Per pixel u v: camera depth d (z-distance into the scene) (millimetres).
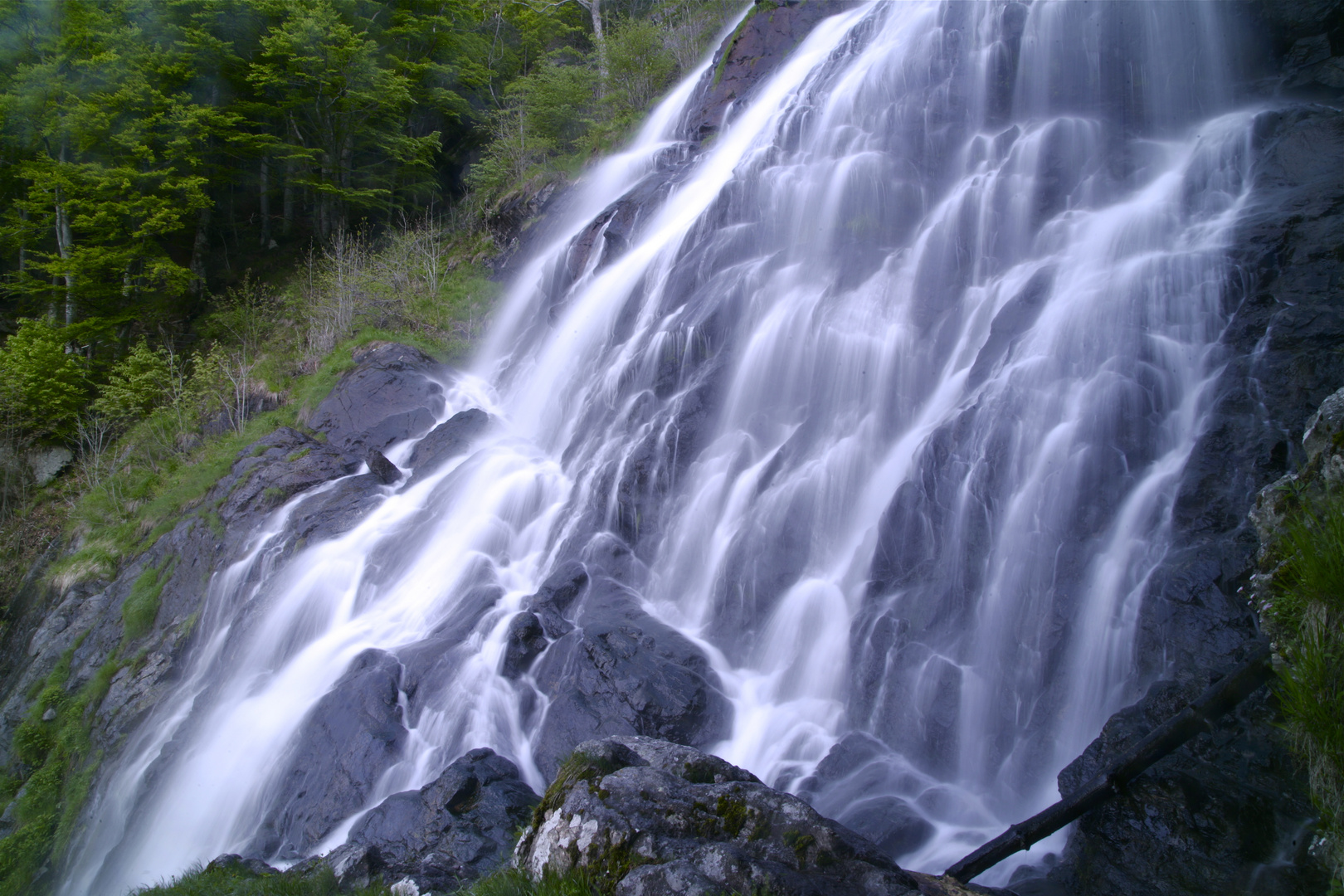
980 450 9094
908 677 8109
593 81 24953
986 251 11773
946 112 14109
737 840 4211
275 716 10227
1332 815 4152
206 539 15203
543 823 4629
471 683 9227
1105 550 7855
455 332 20844
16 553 21078
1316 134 10086
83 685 14609
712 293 13453
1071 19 13406
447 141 31922
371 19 28656
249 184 30203
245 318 23703
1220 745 6055
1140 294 9352
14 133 26281
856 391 11102
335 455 16422
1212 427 7984
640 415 12609
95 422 22688
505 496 12695
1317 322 8148
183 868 9234
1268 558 4984
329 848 8188
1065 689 7418
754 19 20500
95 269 24828
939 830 6734
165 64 25719
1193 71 12438
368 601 12125
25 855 12250
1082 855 5863
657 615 10125
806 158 15125
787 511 10273
